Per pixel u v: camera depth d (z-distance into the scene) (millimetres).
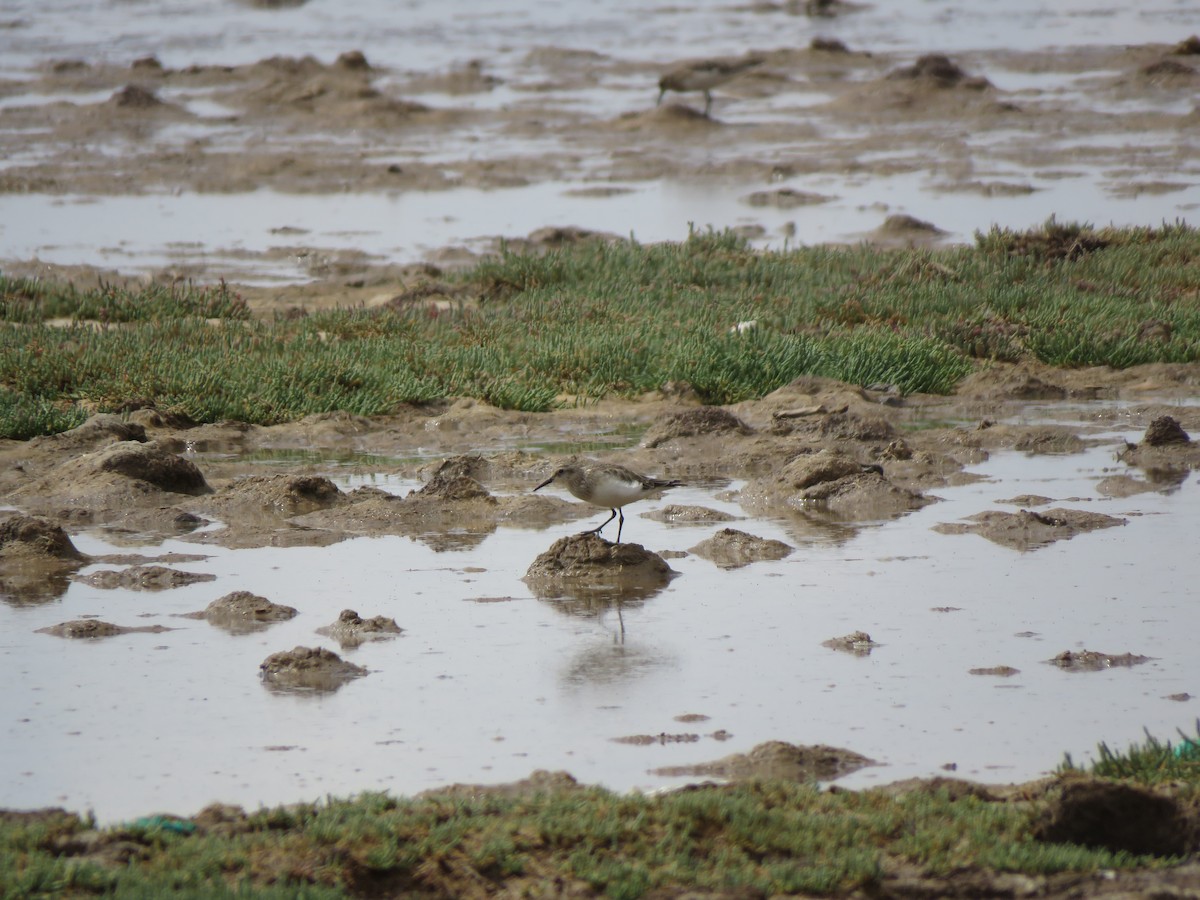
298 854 15531
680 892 15023
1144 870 15867
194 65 138375
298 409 43000
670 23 186500
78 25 186750
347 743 20344
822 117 115875
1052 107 115250
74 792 18797
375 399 43688
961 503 33406
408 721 21109
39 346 45562
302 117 117812
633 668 23188
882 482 33875
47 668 23359
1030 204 82250
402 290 60594
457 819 16500
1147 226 67688
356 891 15156
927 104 116750
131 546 30688
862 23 181750
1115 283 57844
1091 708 21328
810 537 30906
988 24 177125
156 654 24016
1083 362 49188
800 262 62188
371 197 89125
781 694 21984
